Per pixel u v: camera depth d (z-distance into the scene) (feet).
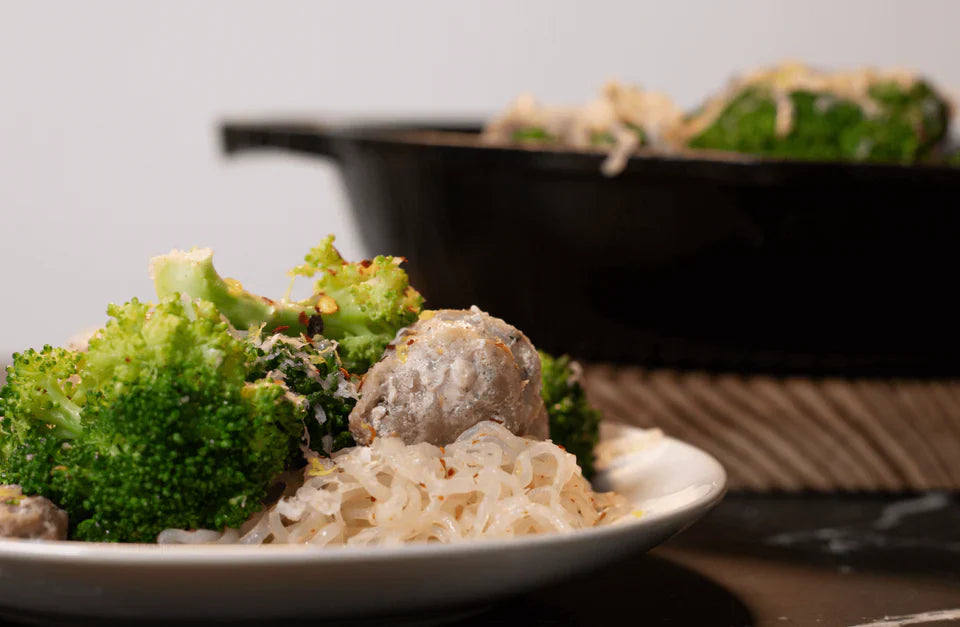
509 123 2.04
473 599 1.16
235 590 1.11
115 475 1.21
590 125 1.96
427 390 1.27
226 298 1.32
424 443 1.26
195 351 1.23
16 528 1.20
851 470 1.74
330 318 1.36
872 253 1.67
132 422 1.20
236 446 1.21
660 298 1.73
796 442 1.74
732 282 1.70
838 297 1.69
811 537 1.56
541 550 1.14
